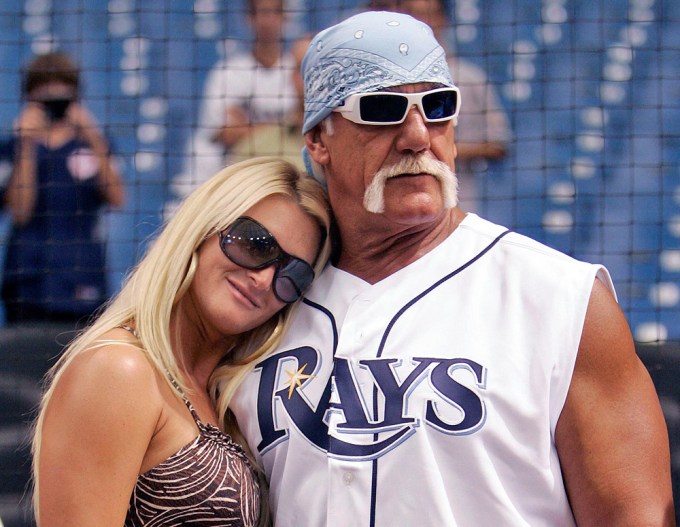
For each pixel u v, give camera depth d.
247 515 4.11
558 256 4.20
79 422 3.89
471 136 9.45
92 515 3.87
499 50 10.31
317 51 4.36
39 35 10.38
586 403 3.98
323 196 4.48
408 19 4.27
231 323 4.31
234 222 4.26
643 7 10.41
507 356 4.03
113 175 8.74
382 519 4.02
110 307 4.32
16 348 7.12
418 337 4.18
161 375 4.10
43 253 8.46
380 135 4.14
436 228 4.43
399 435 4.03
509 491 4.01
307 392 4.30
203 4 10.33
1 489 6.77
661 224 9.86
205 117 9.42
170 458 4.04
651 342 6.79
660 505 3.88
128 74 10.20
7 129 8.91
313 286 4.56
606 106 10.26
